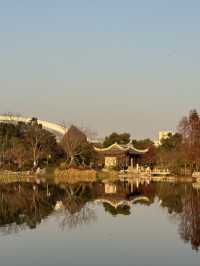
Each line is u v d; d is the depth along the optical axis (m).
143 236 40.59
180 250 34.75
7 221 49.28
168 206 64.56
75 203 69.00
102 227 45.59
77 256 32.84
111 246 36.28
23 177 135.62
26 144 150.88
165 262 31.12
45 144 153.25
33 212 57.44
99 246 36.25
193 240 38.72
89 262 31.12
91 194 84.50
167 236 40.62
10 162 146.62
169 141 168.38
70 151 152.50
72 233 42.03
